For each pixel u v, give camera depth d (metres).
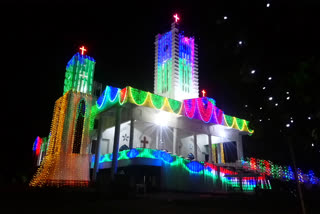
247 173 26.92
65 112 28.05
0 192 16.66
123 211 10.40
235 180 28.47
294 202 14.59
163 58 37.06
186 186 25.69
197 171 27.14
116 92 26.19
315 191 18.69
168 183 24.56
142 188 19.67
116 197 16.22
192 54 37.19
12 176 36.25
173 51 35.34
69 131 27.55
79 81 29.92
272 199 16.48
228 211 10.81
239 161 31.48
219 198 17.58
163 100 26.83
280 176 23.66
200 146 39.97
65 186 21.58
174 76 34.16
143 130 33.94
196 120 30.81
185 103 29.03
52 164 26.27
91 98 30.08
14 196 15.70
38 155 39.94
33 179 28.19
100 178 26.19
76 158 27.11
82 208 11.24
